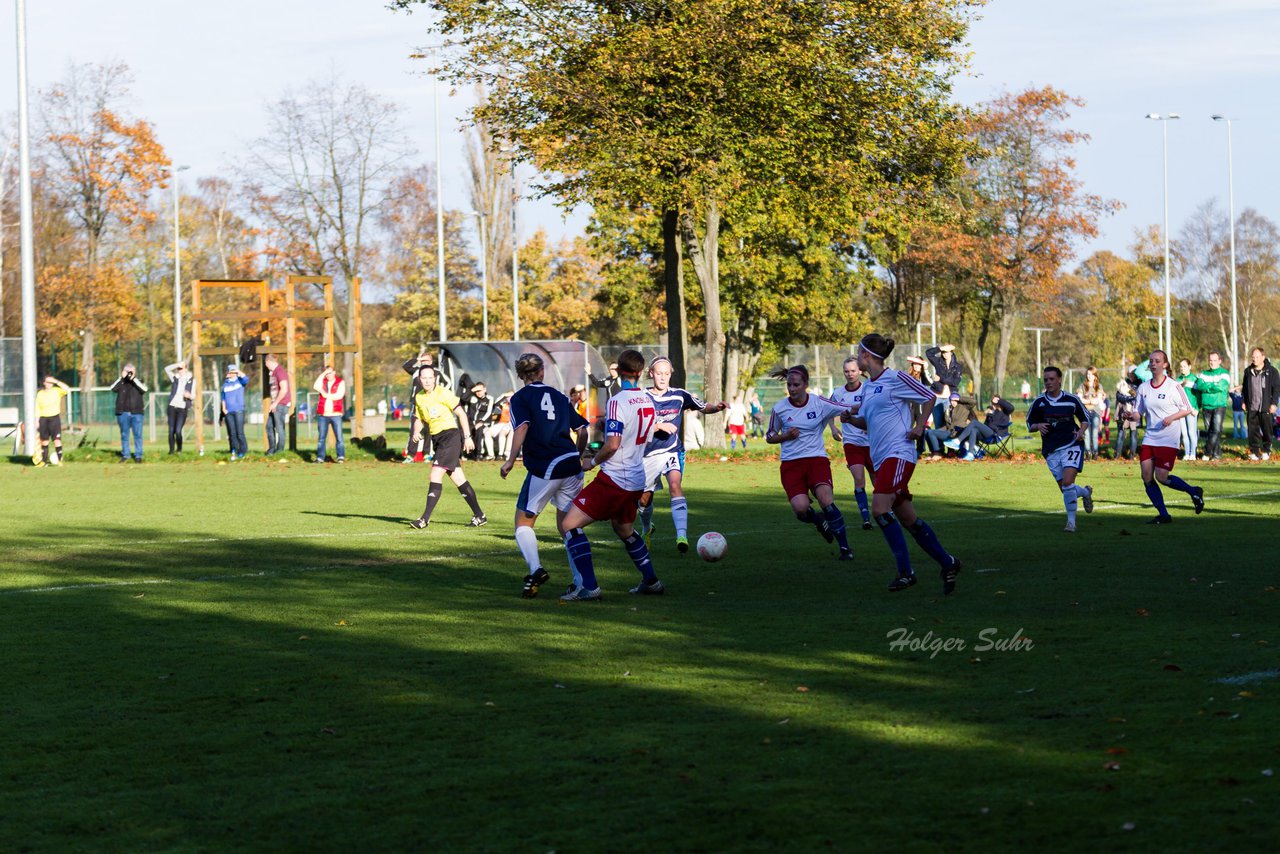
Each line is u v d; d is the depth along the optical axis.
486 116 79.44
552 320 187.00
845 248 132.75
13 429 93.25
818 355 138.38
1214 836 10.95
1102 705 15.62
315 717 15.72
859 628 21.42
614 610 23.89
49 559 32.22
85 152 136.50
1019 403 139.00
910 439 25.67
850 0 74.81
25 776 13.43
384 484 57.84
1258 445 66.94
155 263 169.75
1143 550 31.55
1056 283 144.00
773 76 74.81
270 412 77.44
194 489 55.16
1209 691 16.23
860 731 14.64
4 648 20.41
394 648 20.19
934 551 25.27
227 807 12.35
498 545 34.94
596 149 75.38
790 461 31.78
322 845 11.29
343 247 155.88
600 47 74.62
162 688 17.42
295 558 32.25
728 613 23.31
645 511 35.47
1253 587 25.16
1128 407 68.94
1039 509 43.00
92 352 144.38
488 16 75.31
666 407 33.38
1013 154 138.25
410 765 13.61
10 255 139.50
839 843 11.04
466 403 74.75
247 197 157.12
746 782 12.78
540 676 17.92
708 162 75.31
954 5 79.62
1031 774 12.85
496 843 11.23
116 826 11.87
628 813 11.91
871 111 80.00
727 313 130.25
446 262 183.38
